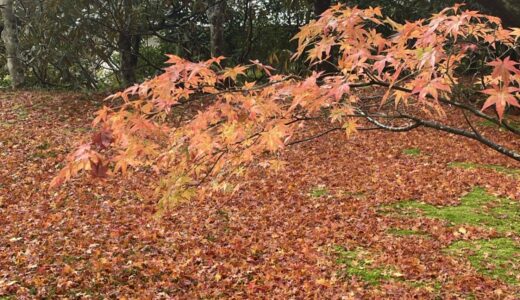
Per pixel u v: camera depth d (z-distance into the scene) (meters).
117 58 20.56
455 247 6.84
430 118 14.35
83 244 6.91
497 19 2.38
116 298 5.57
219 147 2.83
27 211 8.31
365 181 9.73
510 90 1.90
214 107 2.73
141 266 6.27
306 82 2.42
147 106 2.54
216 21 16.61
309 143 12.19
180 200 3.08
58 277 5.95
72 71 19.64
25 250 6.73
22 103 15.31
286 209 8.35
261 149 3.07
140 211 8.34
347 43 2.61
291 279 5.94
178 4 18.02
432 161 11.06
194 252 6.72
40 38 17.36
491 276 5.98
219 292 5.67
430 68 2.34
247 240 7.13
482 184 9.56
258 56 19.52
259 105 2.62
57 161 10.80
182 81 2.52
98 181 9.70
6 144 11.66
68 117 14.04
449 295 5.51
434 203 8.58
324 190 9.28
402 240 7.07
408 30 2.46
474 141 12.66
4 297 5.46
